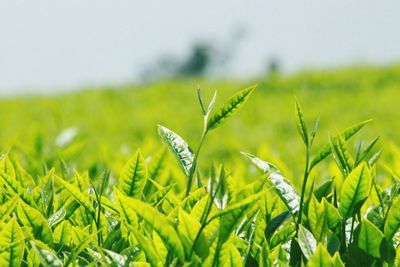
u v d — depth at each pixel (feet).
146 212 3.44
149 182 4.78
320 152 3.84
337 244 3.67
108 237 3.87
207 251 3.45
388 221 3.72
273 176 3.88
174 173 5.30
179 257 3.47
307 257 3.55
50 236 3.81
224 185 3.54
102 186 4.02
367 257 3.73
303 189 3.77
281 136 12.05
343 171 3.94
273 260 3.76
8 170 4.38
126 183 4.08
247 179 5.76
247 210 3.45
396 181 4.01
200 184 4.43
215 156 8.96
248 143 10.46
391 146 5.24
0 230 3.70
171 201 4.18
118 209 3.86
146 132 13.26
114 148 10.80
